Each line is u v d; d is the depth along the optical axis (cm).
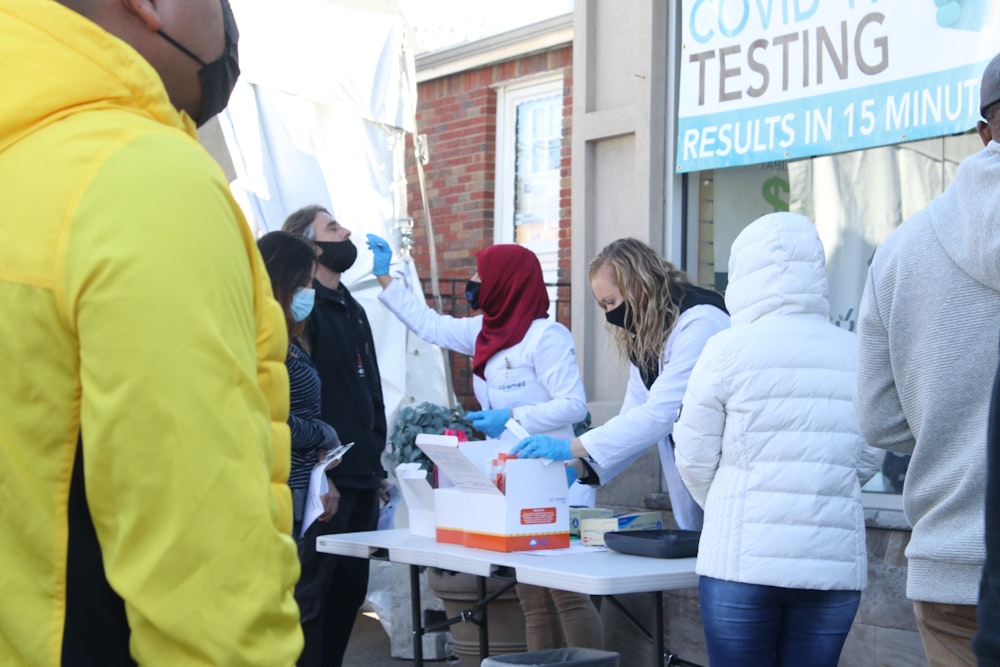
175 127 125
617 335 387
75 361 111
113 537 109
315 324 397
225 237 114
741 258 291
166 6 128
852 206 438
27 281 109
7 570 111
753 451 276
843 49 422
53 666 111
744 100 456
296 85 560
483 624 403
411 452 495
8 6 117
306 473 347
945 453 218
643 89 489
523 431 349
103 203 109
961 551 211
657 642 302
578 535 371
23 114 115
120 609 114
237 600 107
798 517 272
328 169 574
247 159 543
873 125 413
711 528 281
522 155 786
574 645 384
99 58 118
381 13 599
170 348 106
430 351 586
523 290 424
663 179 490
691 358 352
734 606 275
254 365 118
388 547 353
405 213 594
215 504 106
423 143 621
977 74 382
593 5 518
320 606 371
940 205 224
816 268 288
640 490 479
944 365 217
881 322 231
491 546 336
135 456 105
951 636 219
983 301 213
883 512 392
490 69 802
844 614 282
